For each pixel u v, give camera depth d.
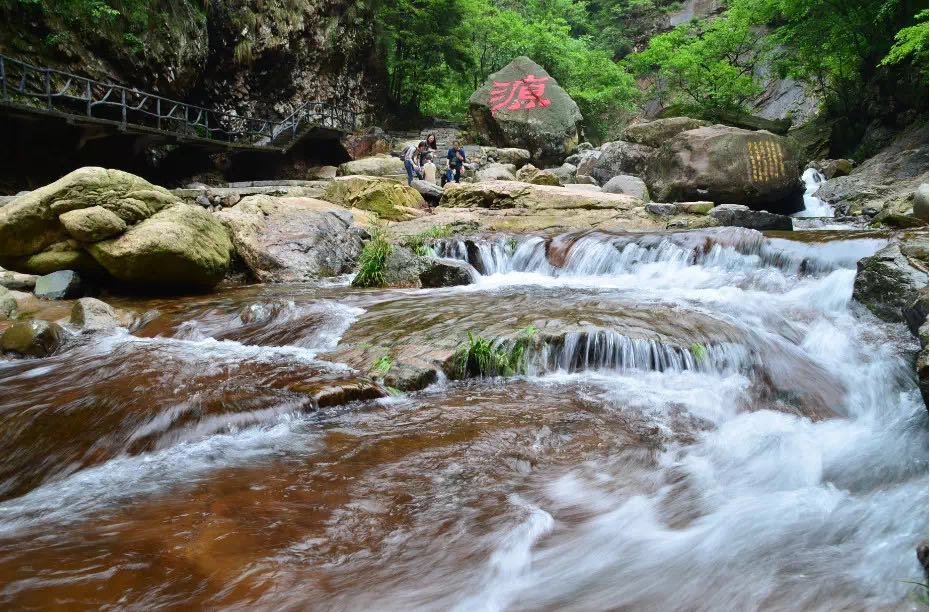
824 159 20.42
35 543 2.54
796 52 21.69
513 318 5.61
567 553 2.52
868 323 5.70
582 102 29.81
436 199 14.16
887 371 4.79
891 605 2.08
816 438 3.76
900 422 4.06
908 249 6.08
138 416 3.75
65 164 15.17
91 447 3.46
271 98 22.02
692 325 5.28
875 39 17.48
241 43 20.20
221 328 6.22
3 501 2.96
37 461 3.34
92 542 2.54
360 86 25.89
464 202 13.35
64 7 14.77
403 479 3.15
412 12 27.27
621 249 8.84
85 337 6.00
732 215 11.59
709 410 4.16
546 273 9.27
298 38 21.95
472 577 2.36
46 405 3.95
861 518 2.72
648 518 2.79
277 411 3.90
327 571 2.38
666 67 24.70
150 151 17.88
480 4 28.42
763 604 2.16
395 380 4.55
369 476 3.18
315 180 20.56
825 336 5.45
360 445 3.56
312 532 2.64
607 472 3.27
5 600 2.14
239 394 4.08
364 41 25.33
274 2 20.97
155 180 18.06
